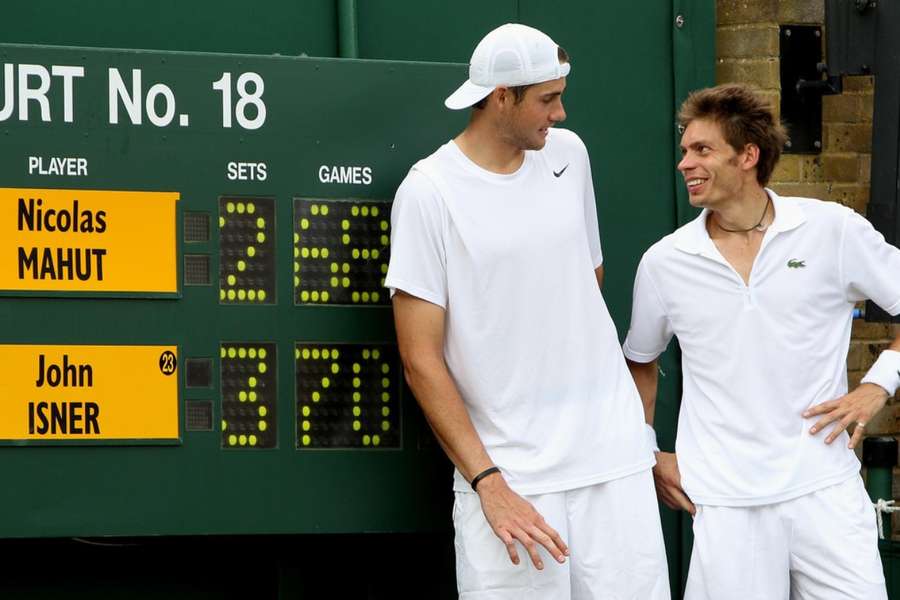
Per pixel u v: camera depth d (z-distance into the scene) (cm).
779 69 1831
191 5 1574
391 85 1443
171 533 1388
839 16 1739
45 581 1510
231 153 1402
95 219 1371
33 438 1359
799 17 1839
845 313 1366
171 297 1385
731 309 1342
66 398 1366
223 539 1552
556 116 1315
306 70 1420
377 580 1576
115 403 1374
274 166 1412
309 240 1420
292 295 1413
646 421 1466
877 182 1744
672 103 1753
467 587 1327
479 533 1325
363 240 1434
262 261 1408
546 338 1328
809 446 1335
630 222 1738
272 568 1570
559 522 1321
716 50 1830
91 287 1368
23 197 1355
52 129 1362
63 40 1530
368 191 1436
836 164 1872
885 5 1722
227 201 1401
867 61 1734
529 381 1324
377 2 1652
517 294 1318
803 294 1332
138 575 1534
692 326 1365
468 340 1319
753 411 1336
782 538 1343
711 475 1351
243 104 1405
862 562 1321
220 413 1395
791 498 1330
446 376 1314
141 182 1381
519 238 1317
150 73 1383
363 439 1430
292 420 1413
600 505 1341
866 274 1347
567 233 1340
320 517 1421
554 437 1326
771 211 1362
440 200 1310
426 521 1445
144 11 1557
